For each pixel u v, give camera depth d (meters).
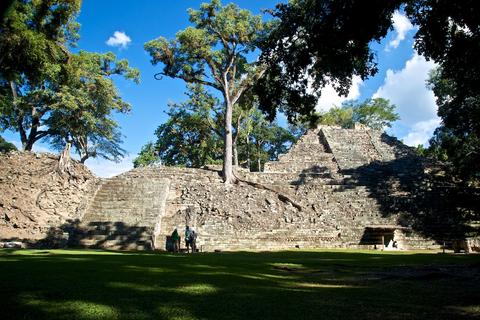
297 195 27.45
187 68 30.58
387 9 10.33
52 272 6.74
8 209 19.45
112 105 36.22
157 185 25.27
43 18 23.00
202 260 11.13
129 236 20.38
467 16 9.60
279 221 24.41
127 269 7.61
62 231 19.27
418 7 10.90
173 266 8.59
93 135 38.78
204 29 29.95
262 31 29.61
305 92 13.20
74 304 4.04
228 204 25.30
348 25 10.49
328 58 11.83
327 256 14.75
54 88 32.06
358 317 3.77
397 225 23.91
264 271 8.34
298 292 5.36
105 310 3.80
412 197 26.33
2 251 14.39
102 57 34.28
